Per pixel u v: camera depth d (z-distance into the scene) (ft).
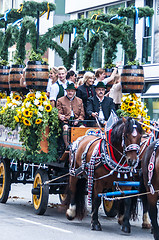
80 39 48.52
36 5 44.29
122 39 43.50
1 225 31.50
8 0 106.22
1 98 49.11
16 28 49.39
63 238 28.86
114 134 31.19
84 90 39.88
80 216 35.94
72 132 36.94
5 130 43.93
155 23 73.10
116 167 31.30
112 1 80.12
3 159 42.93
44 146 38.04
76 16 89.45
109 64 46.50
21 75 42.65
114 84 43.73
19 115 38.22
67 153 36.68
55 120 37.96
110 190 37.45
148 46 74.23
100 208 44.45
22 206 41.63
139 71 41.22
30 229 30.89
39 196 37.52
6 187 42.32
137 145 29.63
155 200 30.07
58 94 41.14
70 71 41.88
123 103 41.50
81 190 36.06
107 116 37.99
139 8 44.98
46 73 39.47
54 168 38.78
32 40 44.09
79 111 38.83
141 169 31.89
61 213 39.19
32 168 41.16
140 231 33.50
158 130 30.37
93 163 32.35
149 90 72.95
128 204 32.40
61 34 45.65
